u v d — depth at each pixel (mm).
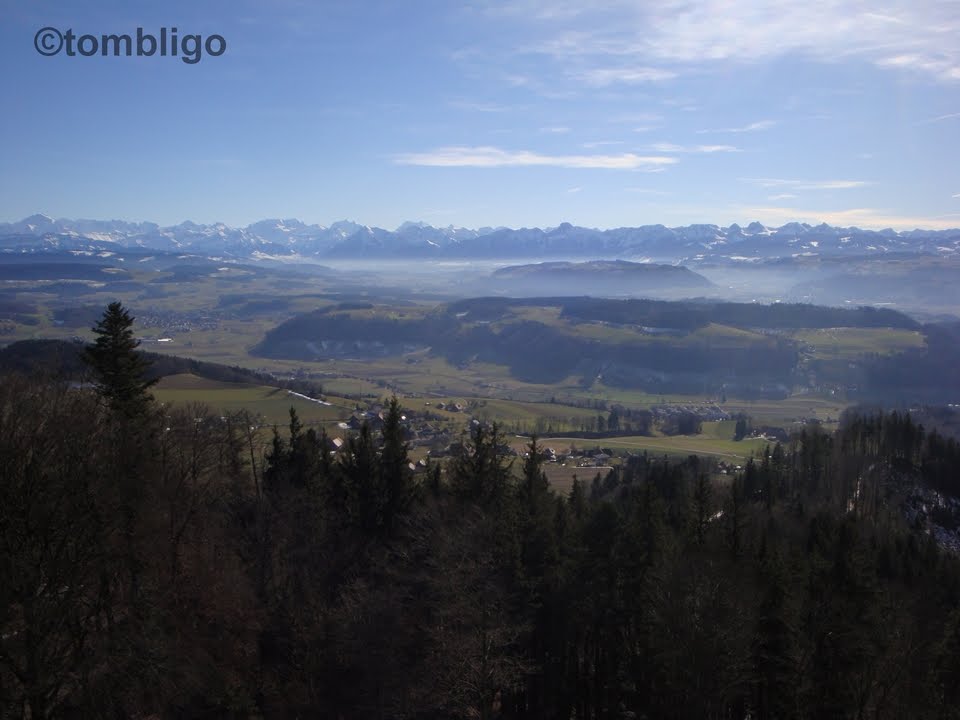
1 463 41562
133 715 46969
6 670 41688
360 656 56344
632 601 58656
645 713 54406
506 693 58531
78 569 44188
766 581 55406
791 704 50031
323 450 86938
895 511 104688
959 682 53219
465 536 58625
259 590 65062
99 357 59625
